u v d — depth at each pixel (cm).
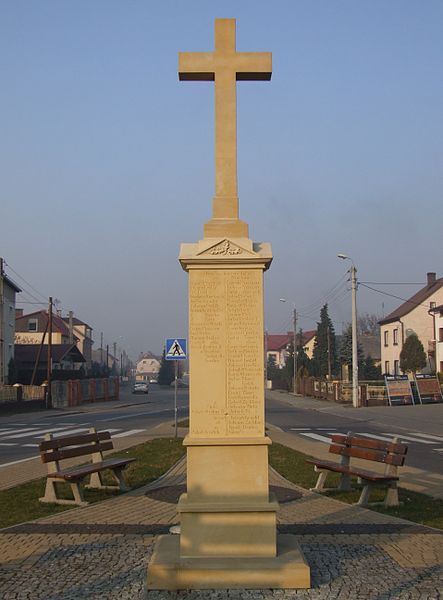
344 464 1034
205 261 612
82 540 703
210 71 654
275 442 1750
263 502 588
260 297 615
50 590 544
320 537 711
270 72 654
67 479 914
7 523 799
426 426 2600
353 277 3994
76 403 4725
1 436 2148
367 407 3897
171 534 704
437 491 1030
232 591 541
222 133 652
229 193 646
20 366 5788
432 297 6438
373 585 553
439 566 604
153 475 1183
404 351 5488
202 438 598
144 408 4141
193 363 611
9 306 5238
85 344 9675
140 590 545
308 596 528
